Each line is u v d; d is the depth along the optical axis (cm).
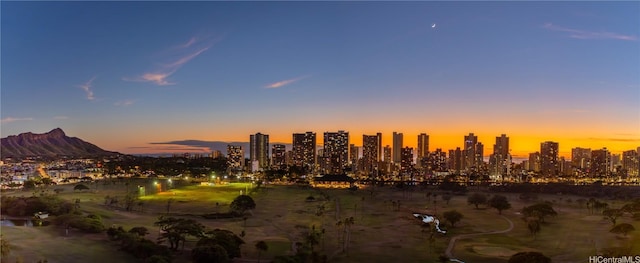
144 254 12725
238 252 13462
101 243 14312
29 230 16038
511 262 12594
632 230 16912
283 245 15938
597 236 17638
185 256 13275
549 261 12231
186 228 14412
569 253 14975
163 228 16800
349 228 18575
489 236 18275
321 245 16162
